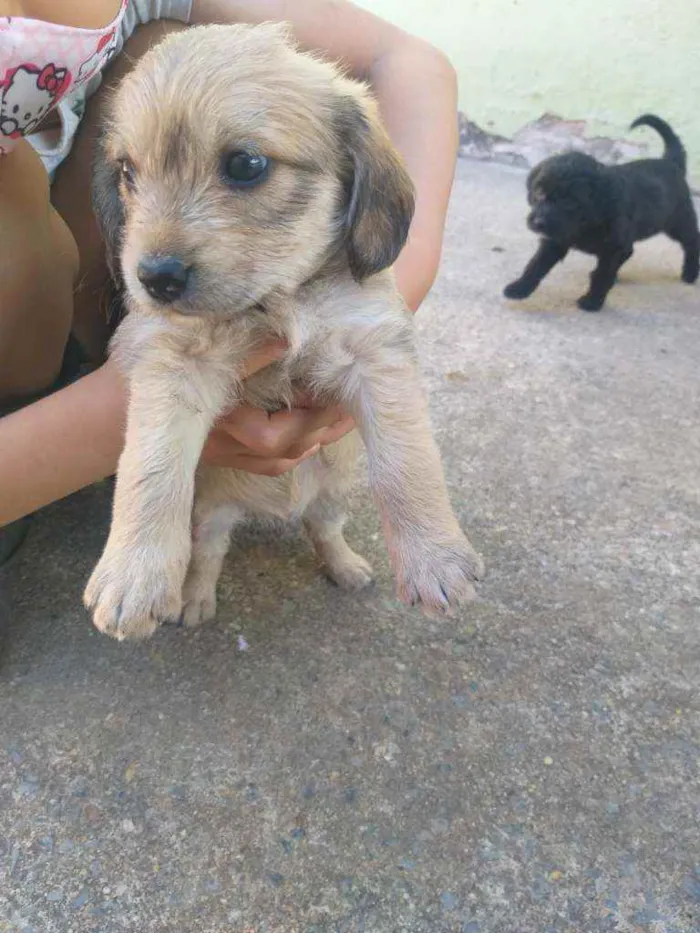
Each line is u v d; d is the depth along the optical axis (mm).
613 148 1191
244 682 382
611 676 390
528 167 1268
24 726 356
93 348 497
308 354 312
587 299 800
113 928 286
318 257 296
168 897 296
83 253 458
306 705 371
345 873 305
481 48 1237
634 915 293
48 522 475
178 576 287
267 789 334
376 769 343
